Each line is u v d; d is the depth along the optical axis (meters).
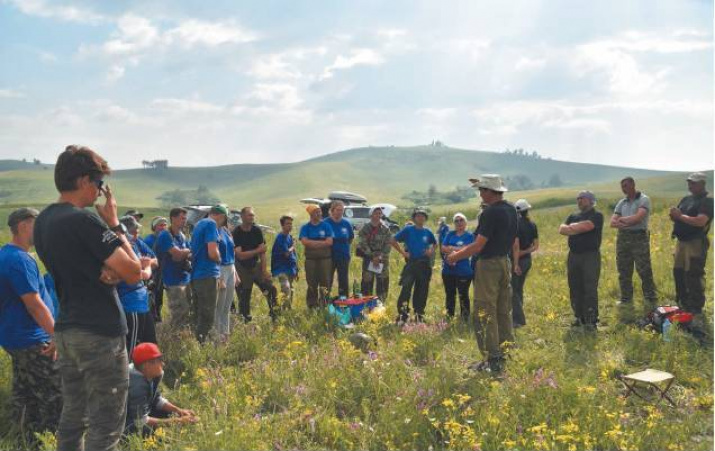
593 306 9.16
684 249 9.42
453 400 5.90
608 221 27.31
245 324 9.52
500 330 7.46
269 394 6.26
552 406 5.64
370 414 5.78
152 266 8.28
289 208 146.75
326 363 6.89
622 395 6.16
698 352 7.39
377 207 11.46
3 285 5.09
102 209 4.17
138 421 5.18
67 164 3.85
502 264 7.23
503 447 4.87
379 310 9.86
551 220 32.00
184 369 7.43
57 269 3.79
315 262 10.77
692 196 9.34
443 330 9.09
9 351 5.20
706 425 5.48
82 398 4.03
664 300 10.30
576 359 7.57
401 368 6.82
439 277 15.35
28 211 5.19
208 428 5.16
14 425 5.14
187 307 8.79
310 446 5.11
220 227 8.89
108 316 3.87
